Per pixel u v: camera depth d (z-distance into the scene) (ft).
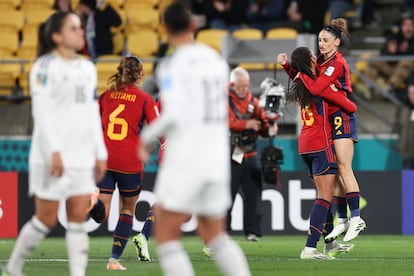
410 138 164.14
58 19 72.49
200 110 59.77
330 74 103.76
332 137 106.32
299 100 104.73
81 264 74.18
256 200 141.49
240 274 62.28
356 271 93.76
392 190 154.81
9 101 174.09
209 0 215.31
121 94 97.55
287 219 152.05
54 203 73.97
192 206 60.39
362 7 216.54
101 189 98.07
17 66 189.88
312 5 209.87
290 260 106.83
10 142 166.20
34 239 74.59
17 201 150.71
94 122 73.87
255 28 211.00
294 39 173.68
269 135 135.23
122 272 91.09
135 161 97.14
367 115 167.94
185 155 59.47
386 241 142.41
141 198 150.00
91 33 188.96
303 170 157.28
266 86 133.90
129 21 205.57
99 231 149.48
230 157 137.28
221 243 62.44
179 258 60.90
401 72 176.86
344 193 109.91
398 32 187.73
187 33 62.49
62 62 72.38
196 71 59.77
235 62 156.87
